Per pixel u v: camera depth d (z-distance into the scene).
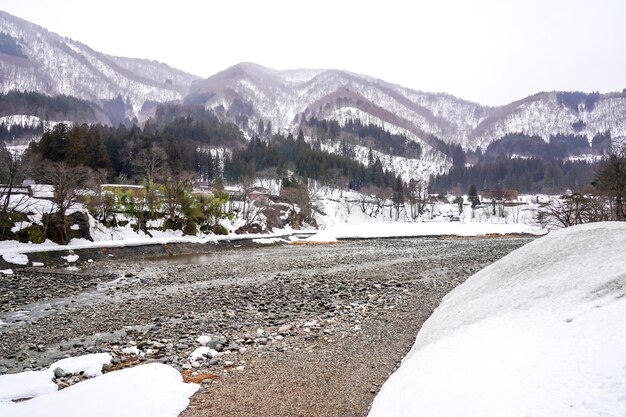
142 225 54.47
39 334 15.49
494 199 144.00
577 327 7.90
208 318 17.14
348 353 12.48
